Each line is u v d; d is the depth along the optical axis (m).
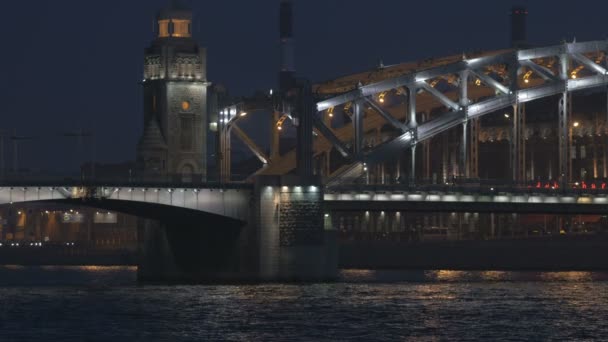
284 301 199.62
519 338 164.12
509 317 182.62
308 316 181.88
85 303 197.75
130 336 164.50
